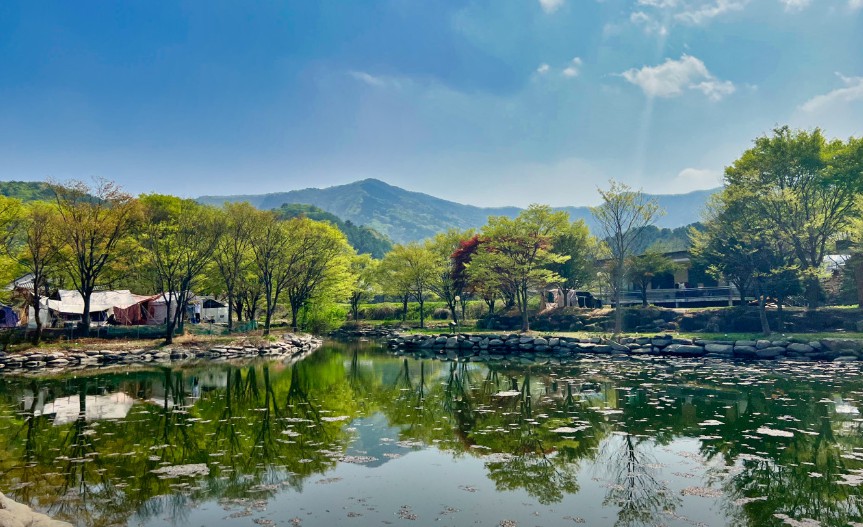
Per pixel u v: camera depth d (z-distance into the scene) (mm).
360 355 37188
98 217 36125
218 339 38969
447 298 55625
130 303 44094
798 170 37031
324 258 50656
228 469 10906
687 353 31734
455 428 14555
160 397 19891
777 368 25922
